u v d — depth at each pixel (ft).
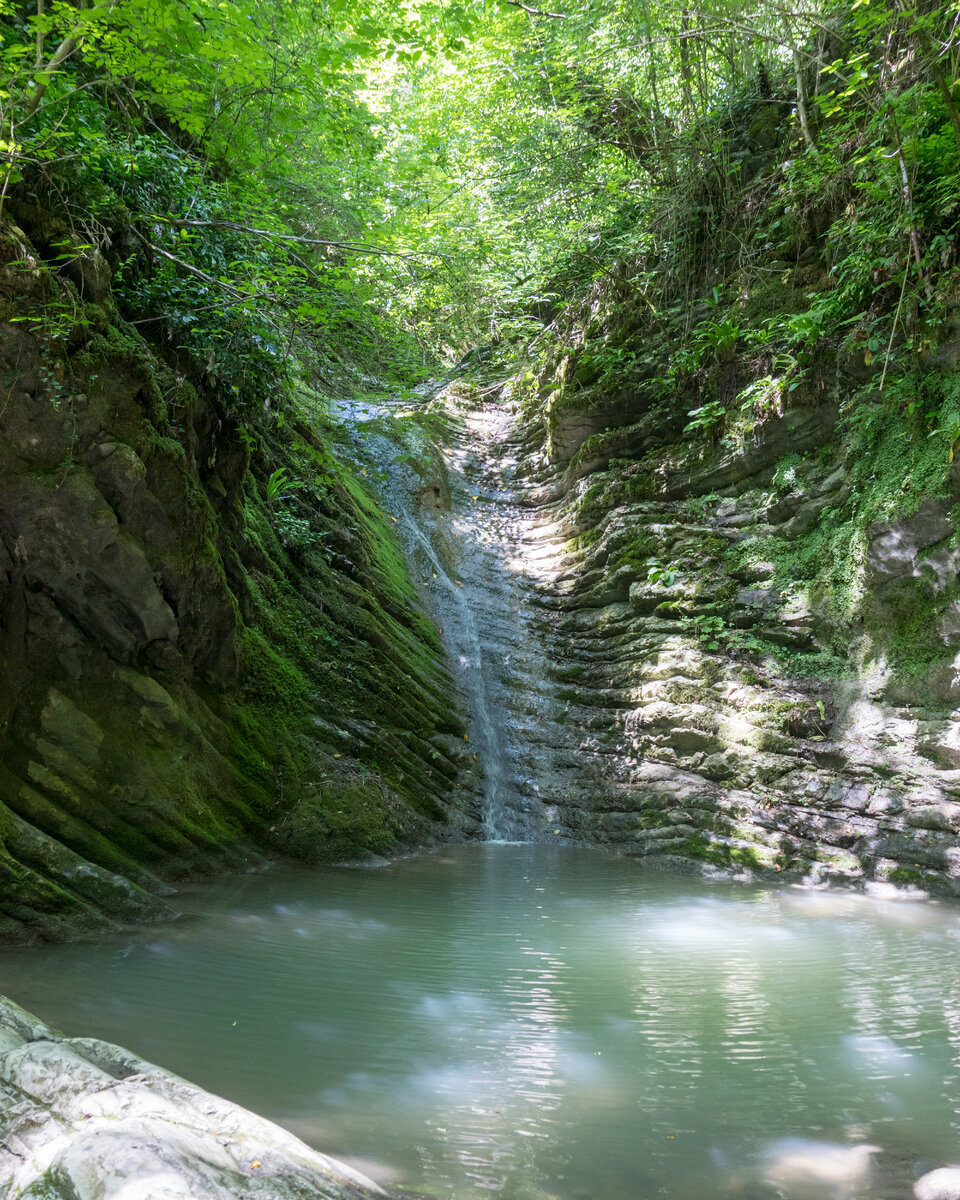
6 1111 8.39
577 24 42.86
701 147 41.39
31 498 19.16
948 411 26.53
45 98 20.98
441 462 49.08
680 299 41.78
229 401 25.85
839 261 33.14
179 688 23.21
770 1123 10.85
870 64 31.96
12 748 19.39
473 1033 13.29
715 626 32.32
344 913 19.74
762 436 33.68
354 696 30.14
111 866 19.51
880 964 17.61
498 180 50.26
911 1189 9.39
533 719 34.73
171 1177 7.00
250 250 26.61
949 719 25.43
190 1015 13.17
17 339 18.42
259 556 29.40
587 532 40.96
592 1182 9.29
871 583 27.99
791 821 27.17
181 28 23.57
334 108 31.35
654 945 18.61
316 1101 10.69
